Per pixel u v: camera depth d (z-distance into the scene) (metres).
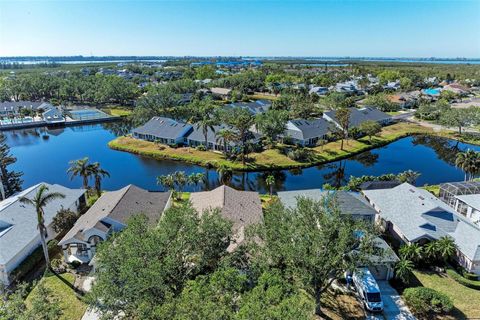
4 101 144.38
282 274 25.30
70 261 36.38
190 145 82.81
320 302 29.31
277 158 72.50
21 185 62.66
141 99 111.06
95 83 159.12
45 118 116.31
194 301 17.94
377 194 46.81
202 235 25.31
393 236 40.25
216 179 65.12
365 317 27.94
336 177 65.44
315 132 83.88
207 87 171.25
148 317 19.27
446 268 33.88
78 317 28.53
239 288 20.89
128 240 24.25
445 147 85.75
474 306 29.00
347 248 25.44
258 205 45.03
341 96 123.81
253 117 83.19
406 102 133.12
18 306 23.23
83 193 50.16
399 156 78.62
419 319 27.81
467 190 47.19
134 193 45.38
